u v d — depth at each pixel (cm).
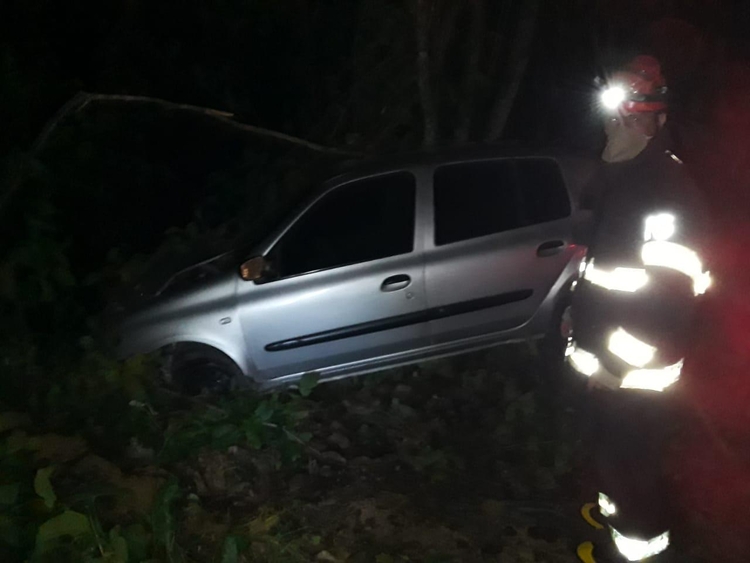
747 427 557
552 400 598
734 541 445
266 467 513
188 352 591
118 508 405
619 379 350
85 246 875
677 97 960
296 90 1100
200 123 1077
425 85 875
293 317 588
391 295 595
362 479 515
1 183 716
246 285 585
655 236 338
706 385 605
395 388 630
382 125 947
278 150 1045
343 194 605
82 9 1088
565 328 419
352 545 446
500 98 914
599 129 929
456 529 467
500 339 624
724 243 746
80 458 445
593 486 506
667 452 522
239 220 773
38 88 964
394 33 908
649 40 1003
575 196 627
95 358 567
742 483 496
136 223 934
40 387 545
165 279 623
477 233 610
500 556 441
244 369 593
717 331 666
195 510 434
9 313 632
